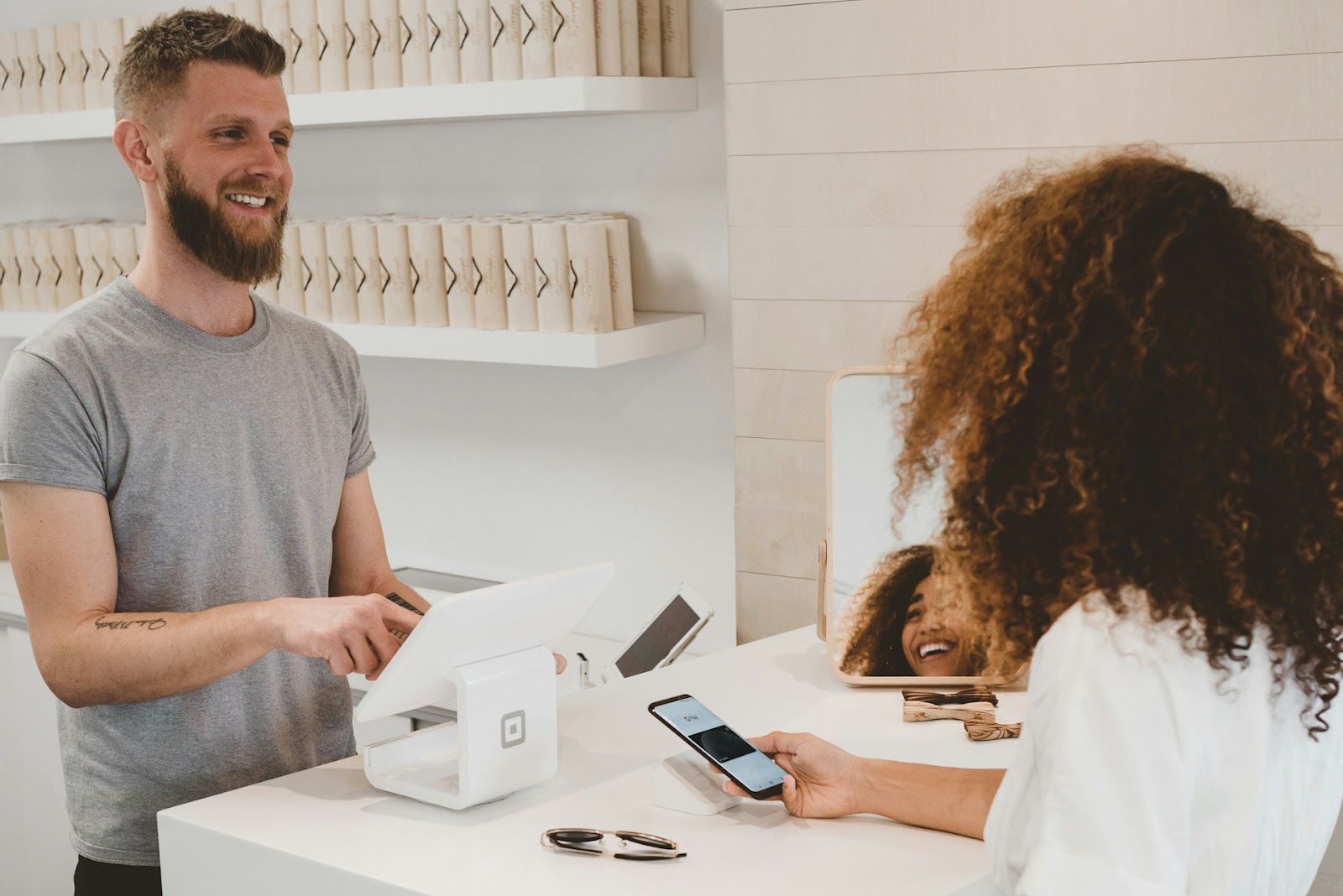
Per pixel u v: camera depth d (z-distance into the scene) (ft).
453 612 3.88
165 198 4.81
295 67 7.80
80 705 4.55
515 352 7.20
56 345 4.59
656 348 7.23
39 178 10.20
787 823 4.00
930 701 5.06
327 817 4.09
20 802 8.95
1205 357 2.64
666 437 7.88
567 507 8.35
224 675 4.42
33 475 4.48
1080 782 2.67
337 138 8.86
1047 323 2.81
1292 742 2.85
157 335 4.79
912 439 3.34
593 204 7.86
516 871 3.67
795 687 5.39
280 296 8.18
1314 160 5.27
